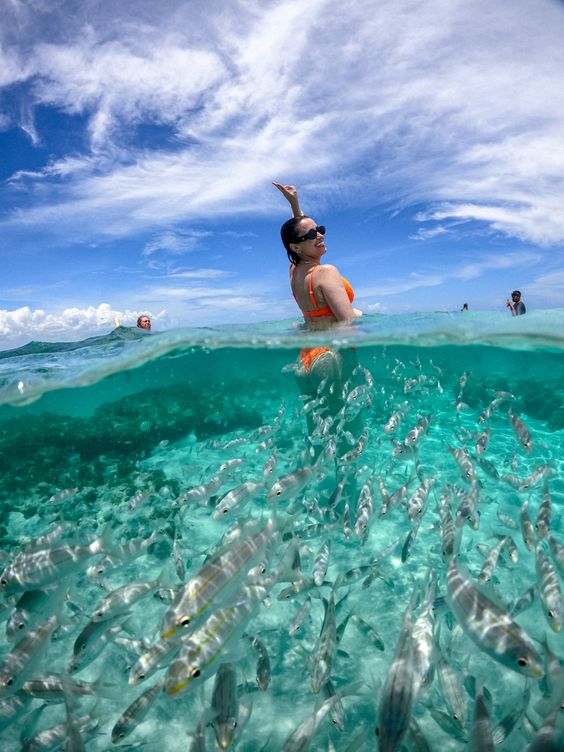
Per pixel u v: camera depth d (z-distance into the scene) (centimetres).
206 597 90
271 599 161
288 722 114
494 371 471
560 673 90
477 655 124
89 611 165
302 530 161
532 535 132
